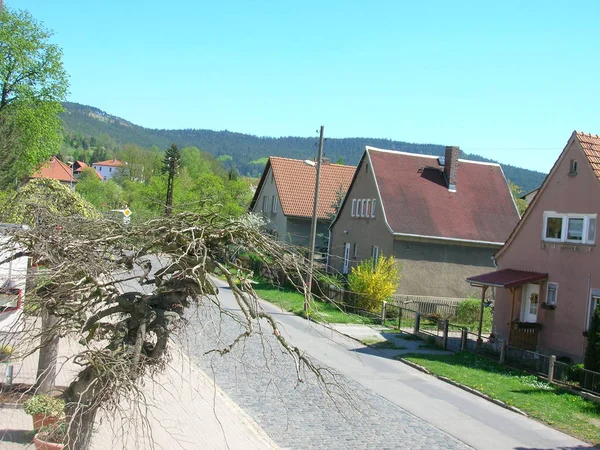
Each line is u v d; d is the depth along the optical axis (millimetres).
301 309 31750
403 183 39500
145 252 8070
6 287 8719
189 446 12023
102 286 7699
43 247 7445
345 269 42250
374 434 14227
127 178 104125
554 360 20469
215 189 52594
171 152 54281
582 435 15406
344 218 43281
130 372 7438
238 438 12859
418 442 13977
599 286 22078
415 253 36844
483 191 41125
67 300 7809
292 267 8117
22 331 7629
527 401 18000
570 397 18734
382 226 37656
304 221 51750
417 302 34938
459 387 19656
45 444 9242
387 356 23656
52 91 45812
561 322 23500
